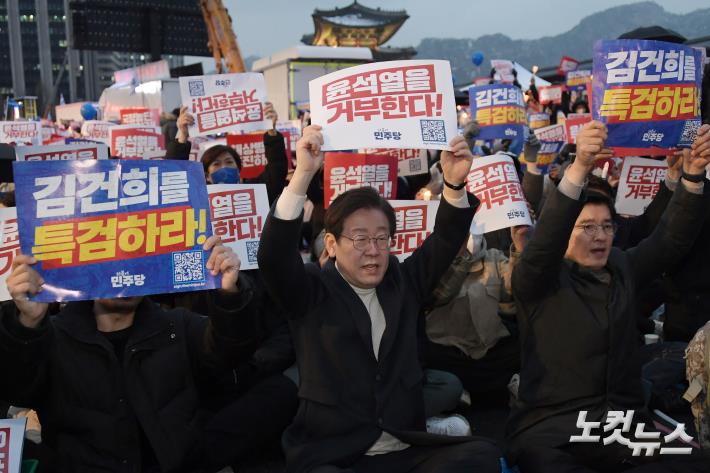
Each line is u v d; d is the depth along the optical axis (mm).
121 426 3031
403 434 2883
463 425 3926
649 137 3643
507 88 8656
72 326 3033
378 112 3295
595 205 3180
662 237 3332
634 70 3604
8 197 4953
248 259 4613
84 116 19109
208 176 5875
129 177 2764
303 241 6953
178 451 3070
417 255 3266
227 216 4609
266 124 6500
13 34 165250
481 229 4613
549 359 3180
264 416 3900
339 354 2943
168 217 2773
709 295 4527
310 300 3012
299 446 2908
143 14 36031
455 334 4594
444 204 3150
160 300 4777
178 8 36688
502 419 4656
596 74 3668
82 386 3020
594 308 3160
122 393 3041
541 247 3047
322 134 3156
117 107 21547
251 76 6523
